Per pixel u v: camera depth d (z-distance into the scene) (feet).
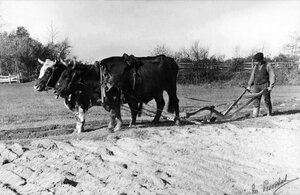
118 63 38.27
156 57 41.22
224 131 38.81
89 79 37.88
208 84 106.11
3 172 26.43
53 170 26.43
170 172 26.58
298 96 75.15
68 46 136.67
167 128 39.83
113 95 37.76
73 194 22.58
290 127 40.40
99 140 34.96
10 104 60.44
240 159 29.84
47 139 34.58
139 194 22.49
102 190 23.12
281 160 29.60
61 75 37.60
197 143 34.17
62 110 53.11
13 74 156.15
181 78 112.27
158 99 42.04
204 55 114.62
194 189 23.53
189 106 59.88
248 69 114.42
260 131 38.73
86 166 27.25
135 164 27.84
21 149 31.45
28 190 23.38
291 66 110.32
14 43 152.56
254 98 44.52
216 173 26.66
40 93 83.82
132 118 41.29
